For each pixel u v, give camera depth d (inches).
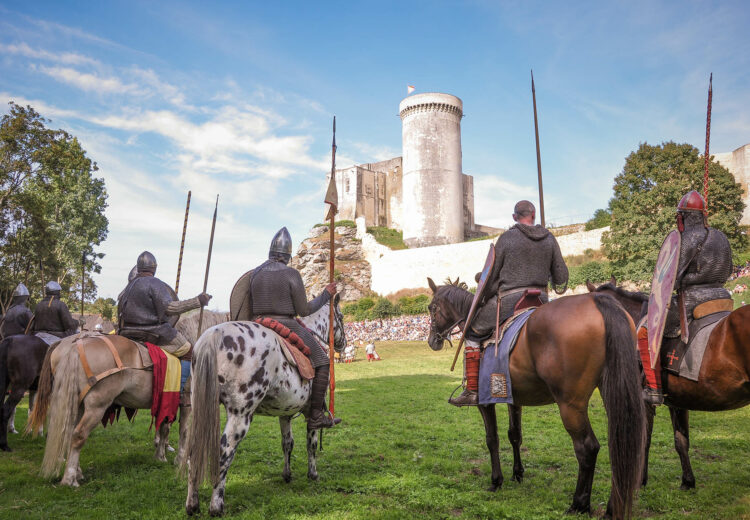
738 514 186.4
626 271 1524.4
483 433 372.5
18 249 1373.0
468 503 209.2
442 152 3122.5
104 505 213.5
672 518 185.9
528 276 208.1
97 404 241.1
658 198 1505.9
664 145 1568.7
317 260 3137.3
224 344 193.6
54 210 1999.3
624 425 154.4
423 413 477.7
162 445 303.3
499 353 199.9
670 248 191.2
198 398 186.9
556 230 2564.0
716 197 1488.7
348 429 397.7
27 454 314.3
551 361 174.4
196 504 189.9
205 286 290.2
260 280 229.3
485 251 2476.6
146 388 252.8
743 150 1839.3
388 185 3799.2
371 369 994.7
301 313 236.4
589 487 181.5
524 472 259.9
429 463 279.6
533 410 462.6
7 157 1279.5
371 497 220.8
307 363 223.9
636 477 152.2
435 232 3063.5
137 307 263.4
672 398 197.8
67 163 1368.1
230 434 192.5
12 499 222.8
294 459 296.8
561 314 175.0
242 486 239.6
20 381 326.6
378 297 2829.7
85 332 279.7
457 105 3189.0
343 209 3617.1
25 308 406.6
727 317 178.1
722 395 178.5
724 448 297.4
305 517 194.9
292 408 222.4
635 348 161.3
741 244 1498.5
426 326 1882.4
